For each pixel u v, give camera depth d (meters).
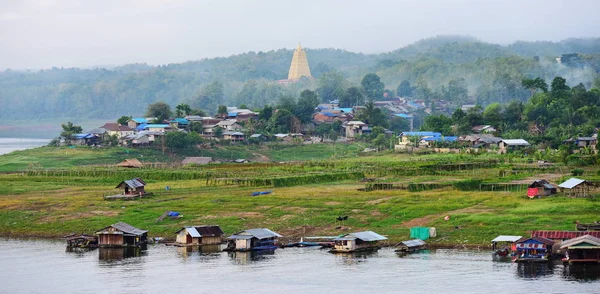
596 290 146.88
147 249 196.38
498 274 160.62
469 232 192.12
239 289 156.00
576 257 168.25
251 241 192.62
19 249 199.00
